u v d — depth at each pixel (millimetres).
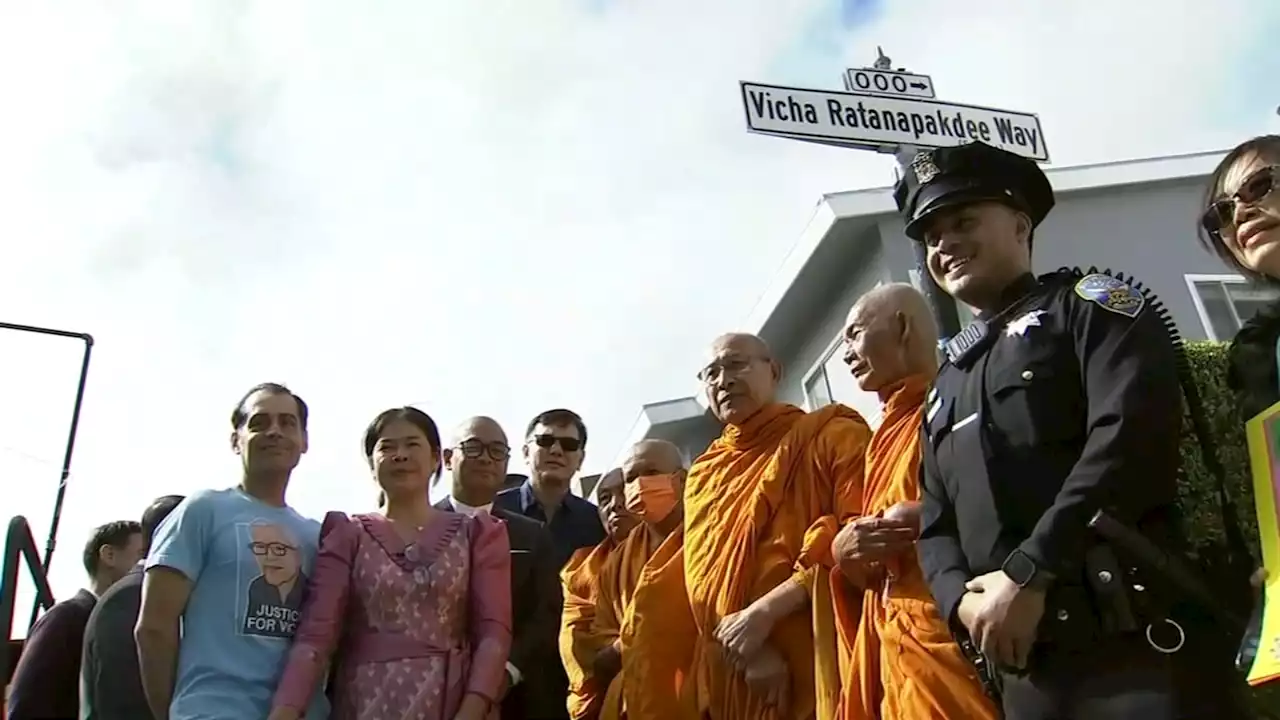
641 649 3895
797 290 12234
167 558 3490
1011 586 2010
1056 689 2051
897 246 11148
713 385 3945
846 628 3150
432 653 3451
